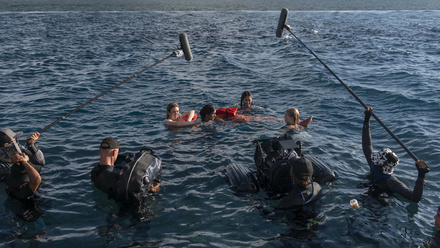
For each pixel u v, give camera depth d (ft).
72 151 19.88
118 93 31.68
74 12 100.73
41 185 16.29
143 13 101.09
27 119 25.13
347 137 22.50
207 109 23.44
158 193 15.70
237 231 13.20
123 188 14.40
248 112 26.84
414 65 42.16
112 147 15.60
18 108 27.43
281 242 12.56
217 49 52.70
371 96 30.89
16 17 86.89
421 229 13.24
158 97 30.55
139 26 75.92
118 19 86.99
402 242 12.53
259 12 107.24
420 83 34.09
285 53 50.14
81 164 18.39
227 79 36.91
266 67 42.37
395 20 87.10
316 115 26.55
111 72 39.29
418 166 14.06
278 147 16.33
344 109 27.81
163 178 16.98
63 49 51.67
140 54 48.91
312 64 43.06
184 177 17.10
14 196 15.29
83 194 15.57
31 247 12.31
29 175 14.80
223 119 24.81
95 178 15.75
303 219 13.79
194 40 60.03
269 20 88.69
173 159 18.95
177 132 22.79
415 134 22.56
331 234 12.94
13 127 23.72
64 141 21.29
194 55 48.29
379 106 28.45
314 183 14.85
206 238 12.81
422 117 25.62
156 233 13.12
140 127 23.76
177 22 82.99
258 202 15.01
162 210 14.51
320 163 16.88
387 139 22.24
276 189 15.23
